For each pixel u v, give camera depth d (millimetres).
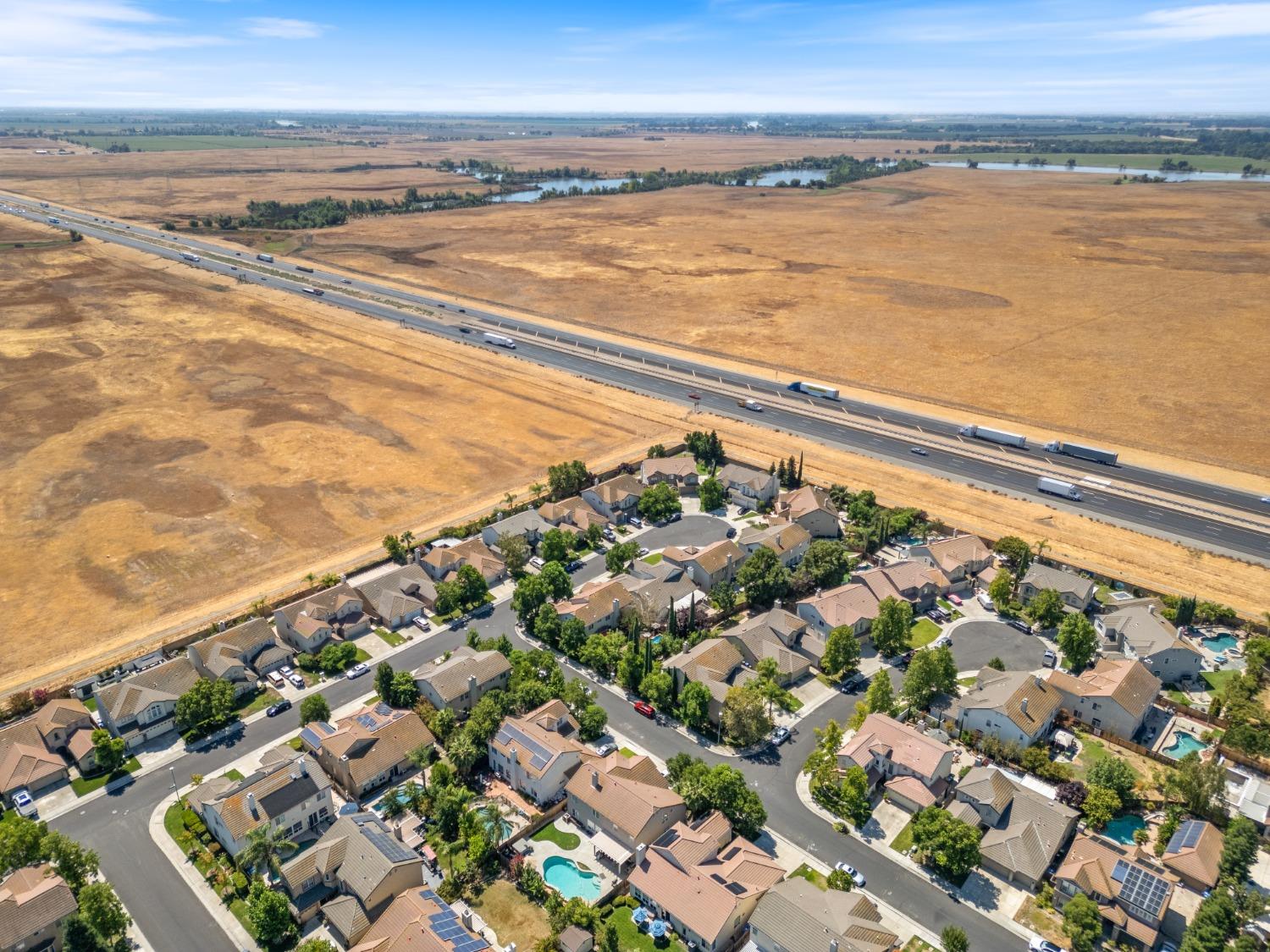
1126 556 159125
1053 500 183000
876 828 98688
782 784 105562
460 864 91375
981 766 106125
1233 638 135750
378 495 181875
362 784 101750
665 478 189250
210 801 94938
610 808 95188
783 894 83000
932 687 118625
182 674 119125
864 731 108188
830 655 125750
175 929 85062
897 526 166500
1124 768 101062
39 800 102625
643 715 118812
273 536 165000
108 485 184000
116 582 148375
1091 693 115312
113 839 96562
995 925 86062
